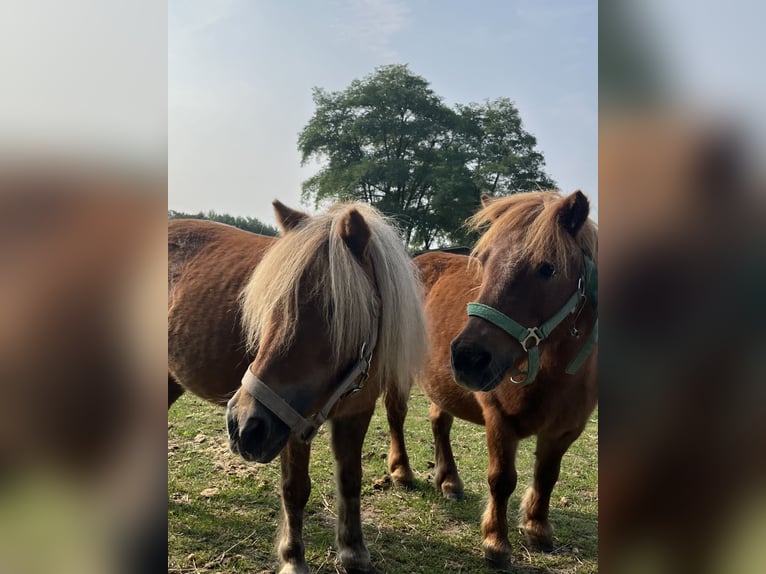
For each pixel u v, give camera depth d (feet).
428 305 11.52
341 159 64.03
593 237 8.61
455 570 9.73
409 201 60.54
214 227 11.34
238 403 6.68
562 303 8.20
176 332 9.84
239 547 9.96
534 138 60.80
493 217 9.44
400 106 62.28
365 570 9.32
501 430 9.32
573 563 10.19
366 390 8.33
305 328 6.81
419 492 12.84
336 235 7.21
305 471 8.77
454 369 7.93
